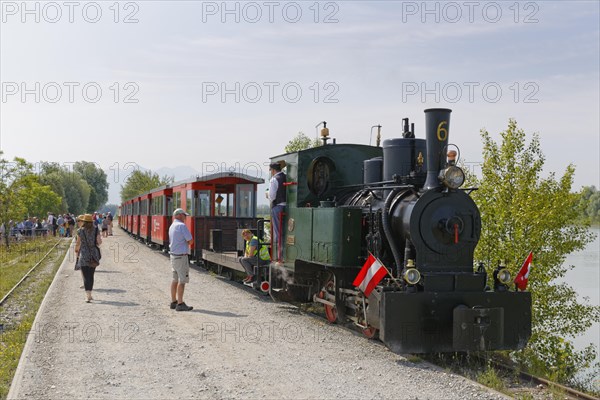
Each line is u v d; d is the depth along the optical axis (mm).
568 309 13602
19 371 6930
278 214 11391
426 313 7559
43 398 5992
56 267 20312
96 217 41125
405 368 7227
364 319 8508
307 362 7422
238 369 7086
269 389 6348
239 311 11031
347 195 10305
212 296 12930
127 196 62281
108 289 13969
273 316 10547
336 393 6234
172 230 11141
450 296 7660
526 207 12914
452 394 6242
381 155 11148
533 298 13078
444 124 8000
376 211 8641
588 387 10258
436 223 7840
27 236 34031
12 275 17969
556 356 12750
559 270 13656
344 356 7742
